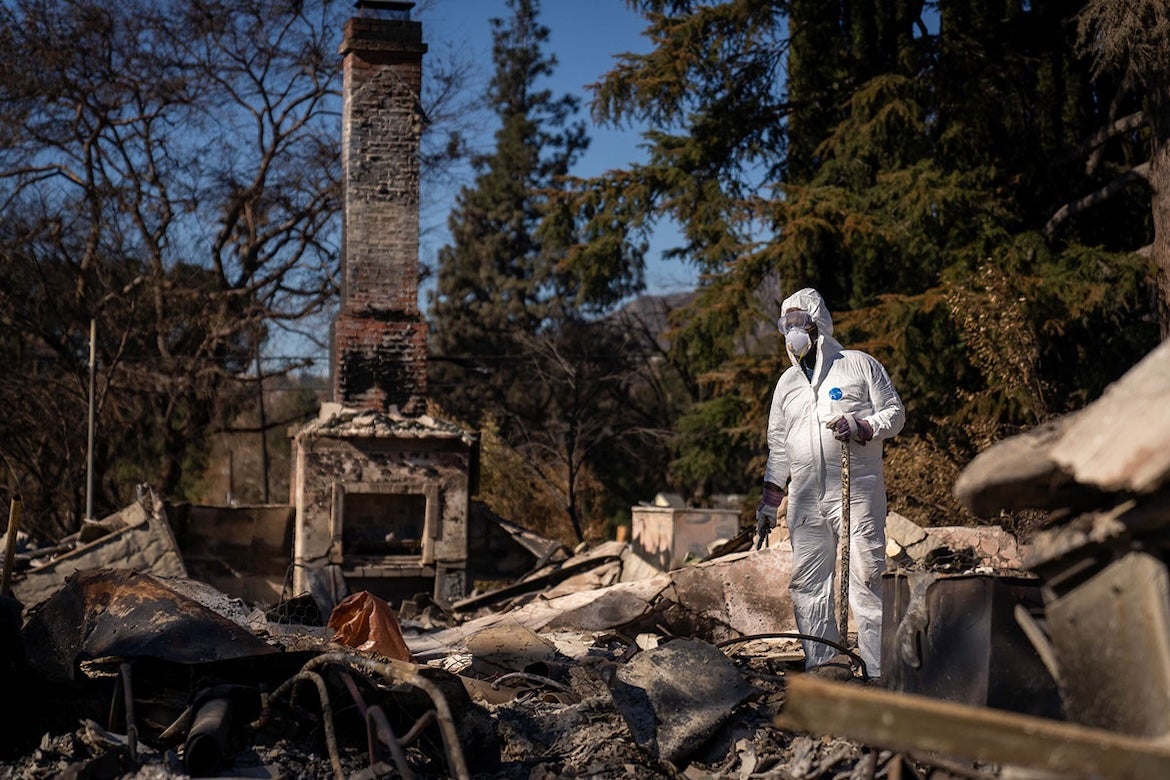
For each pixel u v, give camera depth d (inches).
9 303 1034.7
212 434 1141.7
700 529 560.4
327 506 560.7
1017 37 920.3
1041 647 136.8
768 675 245.8
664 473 1531.7
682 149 983.6
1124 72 842.8
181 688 224.7
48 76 1011.9
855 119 898.7
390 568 564.4
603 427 1461.6
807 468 274.1
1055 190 919.7
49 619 242.4
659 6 1002.7
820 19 963.3
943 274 807.7
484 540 597.6
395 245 612.1
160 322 1072.8
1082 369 831.7
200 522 559.2
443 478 574.2
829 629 274.2
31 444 1046.4
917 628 191.2
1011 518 411.8
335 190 1134.4
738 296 880.3
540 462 1328.7
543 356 1441.9
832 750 199.3
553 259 1776.6
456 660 305.9
